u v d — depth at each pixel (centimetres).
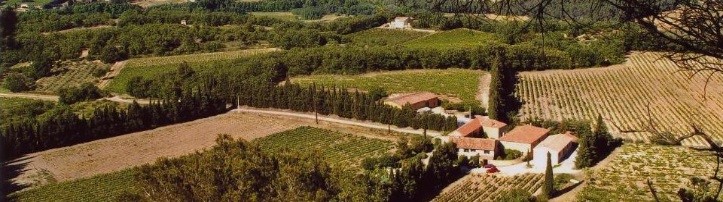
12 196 8600
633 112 12344
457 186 8312
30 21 15500
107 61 16375
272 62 15100
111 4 18925
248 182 3612
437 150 8662
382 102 11900
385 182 7406
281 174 3819
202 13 19862
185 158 3969
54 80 15262
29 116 12825
